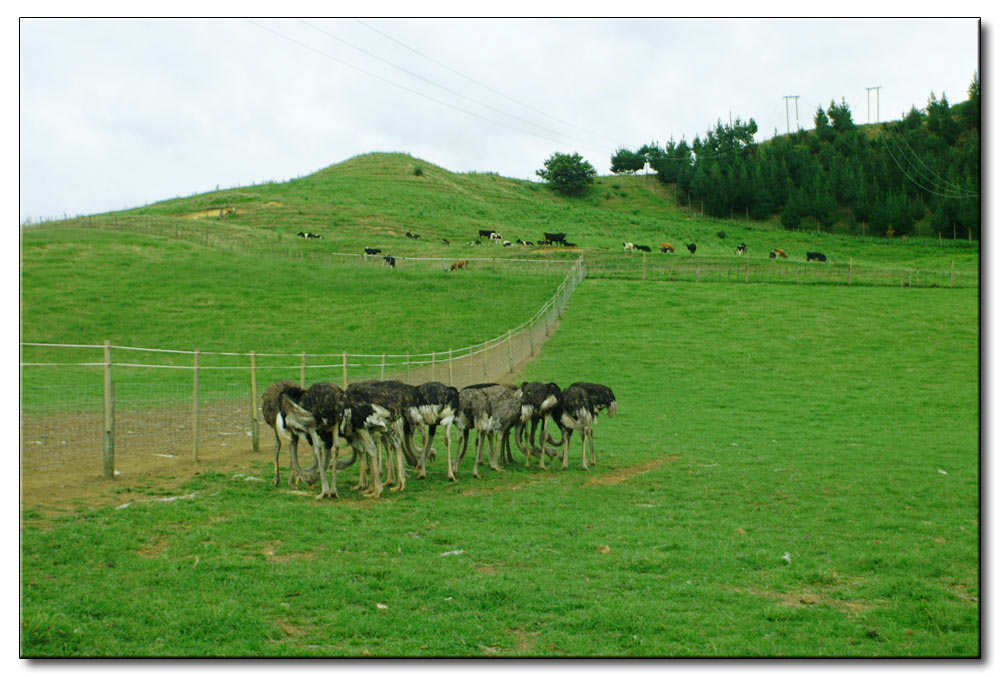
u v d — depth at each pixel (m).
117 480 12.57
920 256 100.75
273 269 54.44
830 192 137.88
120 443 15.60
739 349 37.72
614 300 50.03
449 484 14.91
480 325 43.06
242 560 9.26
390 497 13.44
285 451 16.88
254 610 7.85
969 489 15.00
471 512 12.61
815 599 8.96
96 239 58.34
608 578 9.45
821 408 26.64
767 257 84.94
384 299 48.22
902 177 138.75
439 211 104.62
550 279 56.34
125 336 36.62
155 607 7.70
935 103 173.12
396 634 7.55
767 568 10.03
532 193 153.88
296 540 10.30
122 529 9.91
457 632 7.65
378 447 14.72
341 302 46.72
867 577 9.73
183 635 7.18
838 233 128.38
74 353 33.06
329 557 9.73
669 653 7.24
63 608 7.47
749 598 8.86
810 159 154.38
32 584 8.01
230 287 48.06
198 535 10.05
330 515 11.72
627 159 178.00
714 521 12.52
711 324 43.28
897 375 32.50
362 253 70.56
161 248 58.09
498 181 158.88
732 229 124.56
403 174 130.25
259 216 91.75
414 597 8.53
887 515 13.01
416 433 21.86
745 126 178.75
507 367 34.25
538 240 88.50
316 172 139.75
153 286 46.41
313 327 40.81
